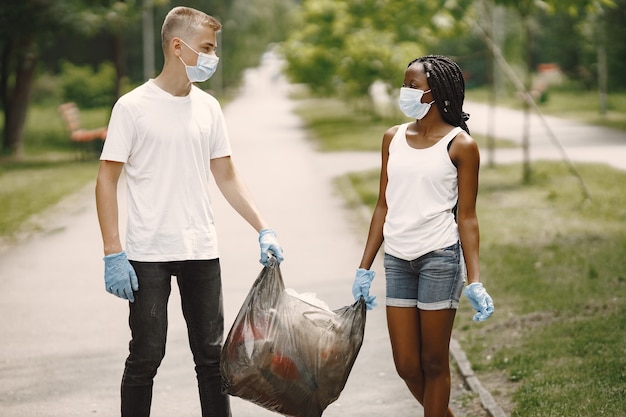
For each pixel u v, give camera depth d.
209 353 5.34
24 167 24.14
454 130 5.05
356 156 24.30
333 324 5.09
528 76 17.66
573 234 12.38
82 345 8.12
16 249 12.83
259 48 78.31
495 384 6.81
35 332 8.56
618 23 37.78
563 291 9.20
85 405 6.64
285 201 16.66
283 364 4.92
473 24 17.53
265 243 5.21
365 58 34.38
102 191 5.09
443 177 5.01
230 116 44.00
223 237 13.29
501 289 9.56
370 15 23.11
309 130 34.62
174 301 9.47
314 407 5.02
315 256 11.81
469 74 68.94
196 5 58.75
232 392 5.03
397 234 5.09
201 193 5.25
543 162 20.86
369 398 6.66
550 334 7.78
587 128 31.34
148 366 5.20
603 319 8.05
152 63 50.09
